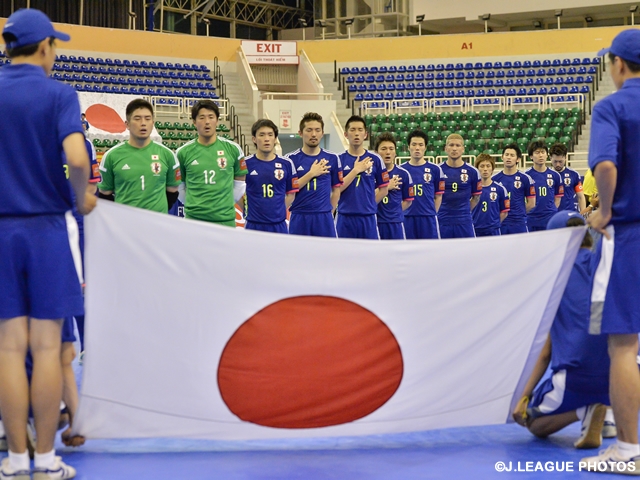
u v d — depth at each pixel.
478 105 23.52
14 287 3.25
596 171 3.37
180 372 3.58
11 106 3.21
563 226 4.14
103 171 6.52
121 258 3.46
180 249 3.49
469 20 28.58
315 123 8.41
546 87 23.88
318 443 3.91
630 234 3.45
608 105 3.44
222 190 7.12
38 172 3.26
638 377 3.43
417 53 26.05
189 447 3.82
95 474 3.39
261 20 32.25
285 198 8.30
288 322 3.61
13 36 3.32
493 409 3.88
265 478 3.33
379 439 3.98
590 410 3.79
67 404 3.88
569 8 27.34
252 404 3.65
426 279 3.66
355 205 8.88
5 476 3.28
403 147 21.84
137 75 24.31
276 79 26.30
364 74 26.11
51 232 3.30
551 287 3.74
